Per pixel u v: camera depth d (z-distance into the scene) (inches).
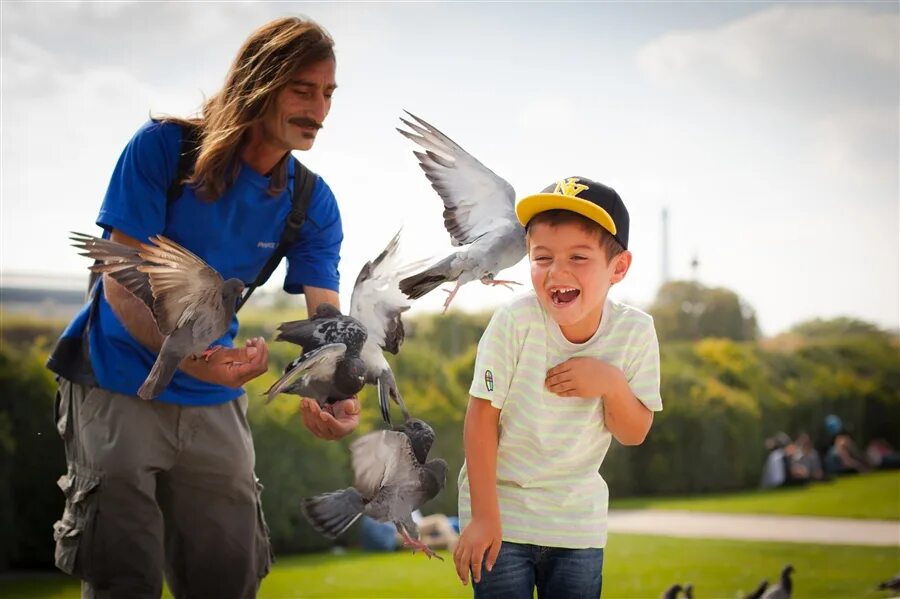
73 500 131.3
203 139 126.6
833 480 665.0
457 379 445.4
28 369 344.5
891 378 732.0
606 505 120.6
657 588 339.6
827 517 518.6
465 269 116.9
